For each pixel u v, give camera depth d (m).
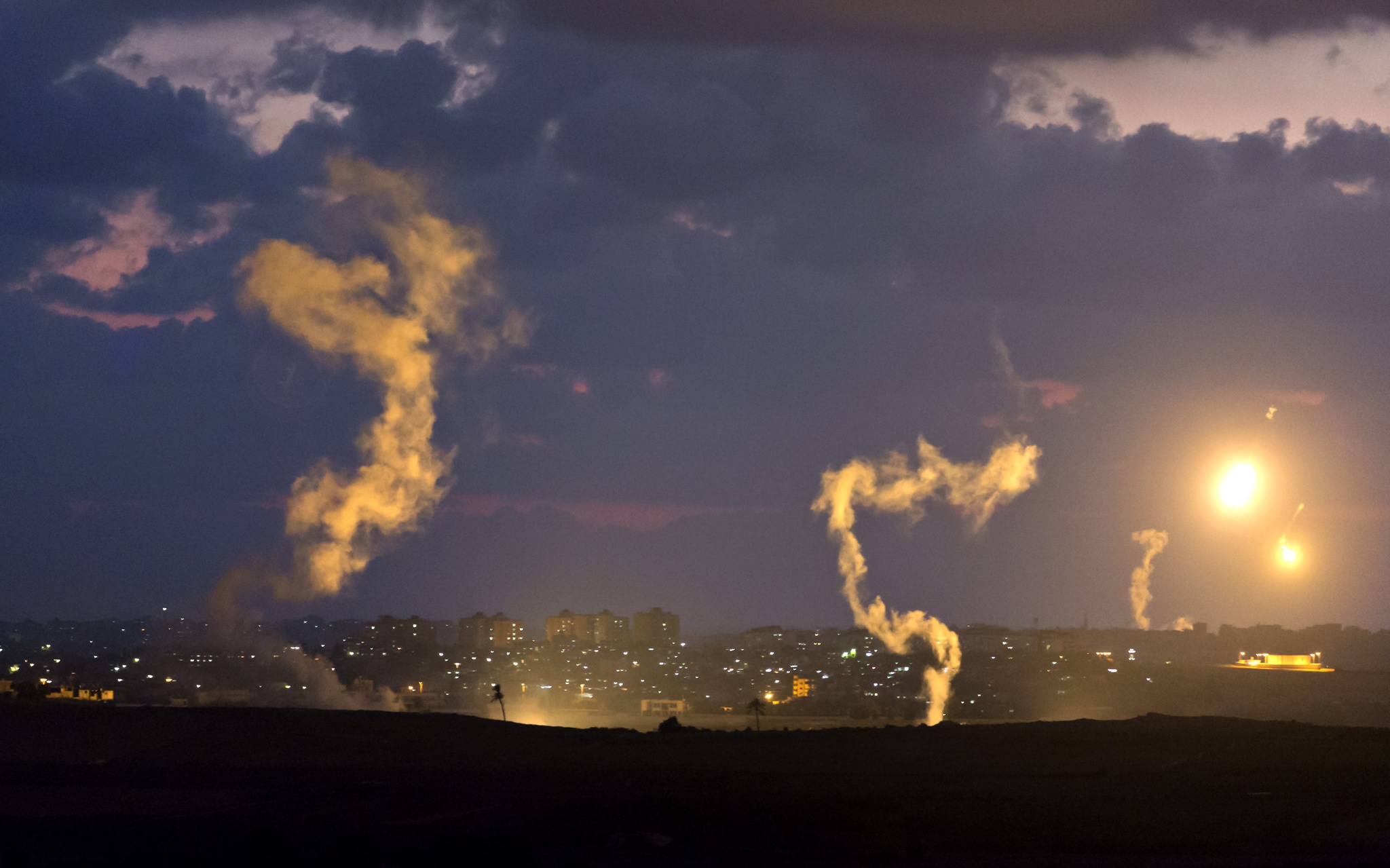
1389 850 149.00
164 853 139.00
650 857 143.00
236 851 137.25
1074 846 151.00
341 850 134.50
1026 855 147.12
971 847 151.62
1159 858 145.12
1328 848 149.62
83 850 142.88
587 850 147.88
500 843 138.38
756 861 141.50
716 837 153.75
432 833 155.12
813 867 138.62
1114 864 140.75
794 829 157.88
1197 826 162.25
